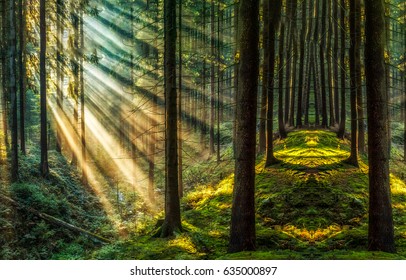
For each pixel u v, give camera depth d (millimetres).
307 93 30344
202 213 18500
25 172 21609
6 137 23750
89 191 25375
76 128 28562
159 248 14062
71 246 16938
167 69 15648
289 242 12773
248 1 12273
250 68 12242
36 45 27234
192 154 34500
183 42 31875
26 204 18312
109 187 27266
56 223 17938
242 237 12242
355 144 20781
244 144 12312
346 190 16922
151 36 26172
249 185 12312
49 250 16531
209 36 33062
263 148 25641
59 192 21859
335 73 31312
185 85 35500
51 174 23078
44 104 22594
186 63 31297
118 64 28656
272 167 20750
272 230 14008
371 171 11844
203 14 28500
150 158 23953
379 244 11703
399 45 35219
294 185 16625
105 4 30547
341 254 11062
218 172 25906
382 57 11680
